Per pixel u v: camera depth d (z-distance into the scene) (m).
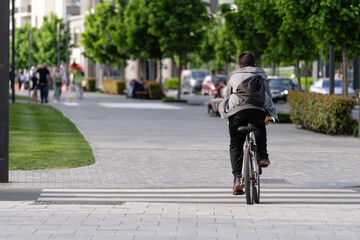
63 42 131.25
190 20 63.59
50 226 11.19
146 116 44.28
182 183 17.03
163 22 64.69
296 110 35.34
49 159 20.73
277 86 68.06
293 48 46.78
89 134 30.25
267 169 19.78
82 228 11.02
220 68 111.25
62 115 42.97
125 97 79.44
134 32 71.62
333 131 31.55
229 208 13.17
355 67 74.50
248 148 13.40
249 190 13.38
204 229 10.96
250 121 13.60
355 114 48.16
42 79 60.12
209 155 22.81
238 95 13.55
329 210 12.95
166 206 13.42
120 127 34.75
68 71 116.06
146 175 18.30
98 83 133.62
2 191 15.59
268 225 11.32
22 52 135.88
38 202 14.01
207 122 39.44
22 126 33.16
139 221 11.67
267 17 45.75
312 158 22.42
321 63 83.19
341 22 32.06
